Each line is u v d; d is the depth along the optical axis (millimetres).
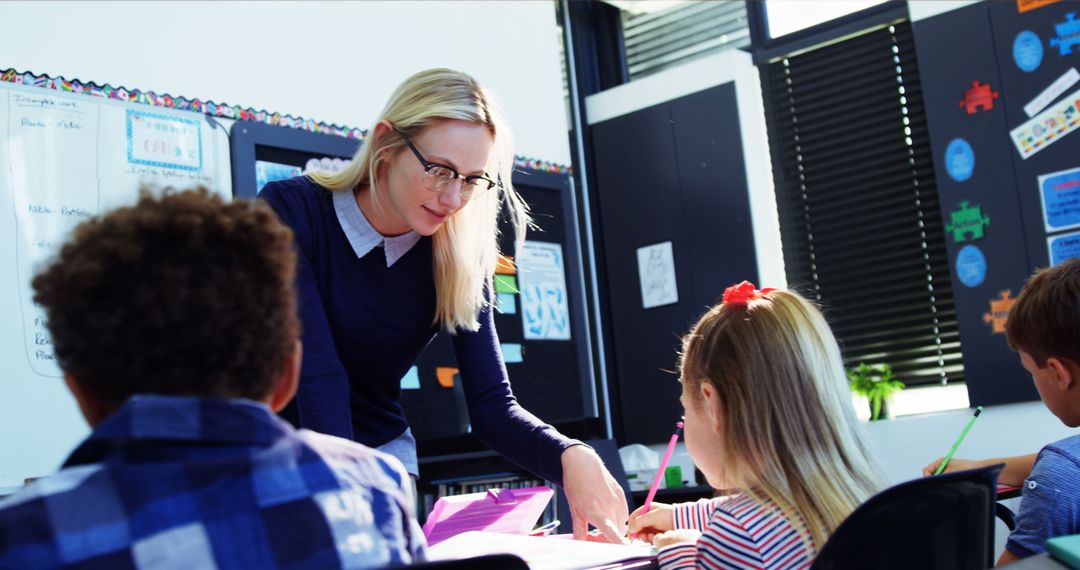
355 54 3475
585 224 4484
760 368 1262
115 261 667
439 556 1097
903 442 3783
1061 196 3574
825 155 4258
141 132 2854
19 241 2576
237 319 692
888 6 4121
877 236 4125
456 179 1490
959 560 1059
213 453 673
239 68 3127
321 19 3389
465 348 1647
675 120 4359
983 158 3721
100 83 2795
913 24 3902
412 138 1474
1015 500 3301
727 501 1225
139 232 681
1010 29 3699
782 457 1224
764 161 4305
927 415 3752
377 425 1609
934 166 3814
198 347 676
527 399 3758
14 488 2477
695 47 4629
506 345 3723
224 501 660
